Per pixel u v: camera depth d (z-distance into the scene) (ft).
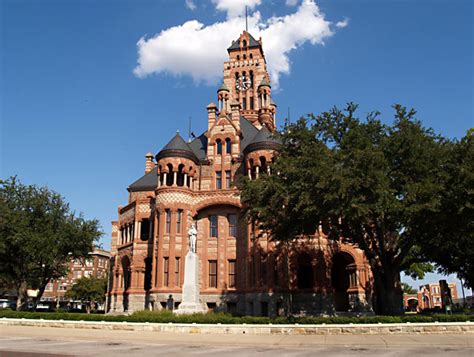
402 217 97.55
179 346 71.87
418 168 94.43
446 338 79.51
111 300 177.99
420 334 86.38
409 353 61.16
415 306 385.29
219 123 175.11
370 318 91.81
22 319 115.75
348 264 154.51
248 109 244.83
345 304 170.30
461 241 118.42
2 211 149.18
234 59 259.19
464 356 57.31
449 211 94.58
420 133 100.32
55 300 388.98
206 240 157.58
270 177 108.78
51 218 155.43
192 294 117.60
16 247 150.92
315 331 88.89
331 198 89.20
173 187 157.38
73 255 164.25
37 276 162.09
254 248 143.54
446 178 91.91
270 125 215.51
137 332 94.43
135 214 171.73
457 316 92.48
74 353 60.95
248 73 253.03
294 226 107.04
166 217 156.76
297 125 112.37
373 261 110.22
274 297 136.46
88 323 104.06
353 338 80.74
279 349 67.72
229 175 167.84
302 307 144.87
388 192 89.97
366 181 89.30
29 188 158.61
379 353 61.46
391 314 105.91
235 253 154.10
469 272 153.07
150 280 170.81
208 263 155.63
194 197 160.86
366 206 90.07
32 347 69.62
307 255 155.33
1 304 328.29
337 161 97.60
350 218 93.66
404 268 122.52
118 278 177.17
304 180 97.50
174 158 161.48
